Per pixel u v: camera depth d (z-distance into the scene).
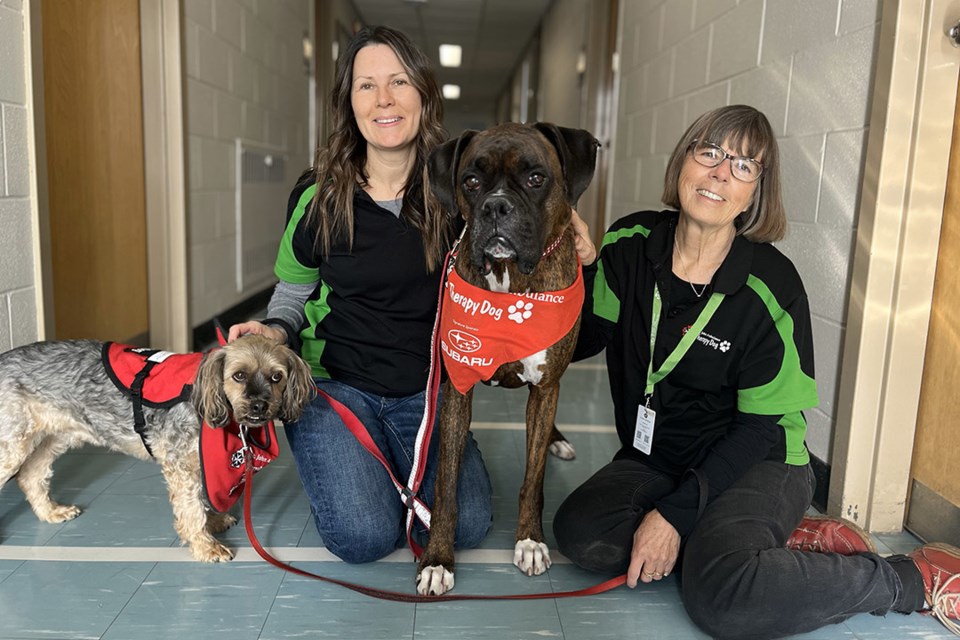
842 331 2.38
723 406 1.98
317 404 2.08
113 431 2.02
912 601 1.77
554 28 9.23
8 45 2.46
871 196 2.15
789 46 2.81
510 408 3.56
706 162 1.80
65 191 3.29
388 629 1.73
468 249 1.84
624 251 2.07
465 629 1.74
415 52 2.02
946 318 2.11
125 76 3.83
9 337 2.51
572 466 2.81
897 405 2.23
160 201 4.12
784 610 1.62
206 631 1.70
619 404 2.14
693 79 3.98
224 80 5.05
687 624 1.80
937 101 2.05
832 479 2.38
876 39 2.22
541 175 1.71
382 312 2.13
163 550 2.08
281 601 1.84
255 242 6.03
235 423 1.92
